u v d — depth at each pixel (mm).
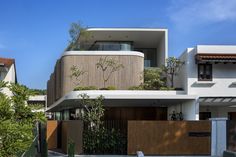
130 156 24047
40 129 20797
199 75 32562
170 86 36469
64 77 36969
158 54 46719
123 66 36531
